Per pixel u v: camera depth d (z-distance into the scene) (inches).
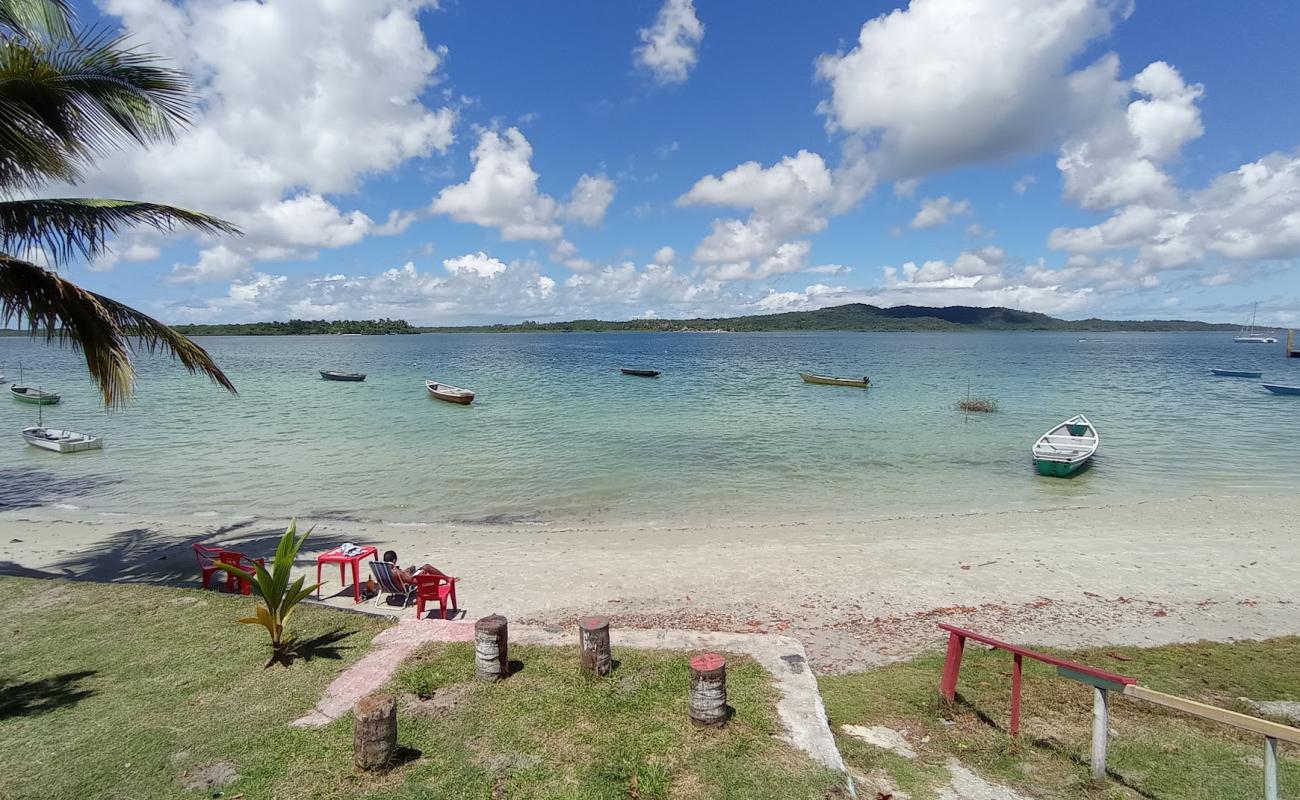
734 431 1187.9
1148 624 382.9
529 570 488.7
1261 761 228.4
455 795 190.4
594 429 1213.1
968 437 1123.9
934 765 225.9
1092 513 663.1
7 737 223.1
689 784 195.9
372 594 433.1
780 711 237.6
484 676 257.3
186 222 406.0
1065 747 238.5
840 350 4840.1
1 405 1546.5
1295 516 638.5
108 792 193.3
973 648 346.6
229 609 342.6
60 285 331.6
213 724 230.1
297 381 2310.5
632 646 293.0
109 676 267.7
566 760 207.0
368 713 199.3
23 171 362.0
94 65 351.9
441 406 1572.3
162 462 920.3
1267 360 3592.5
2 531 593.3
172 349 400.5
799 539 577.0
